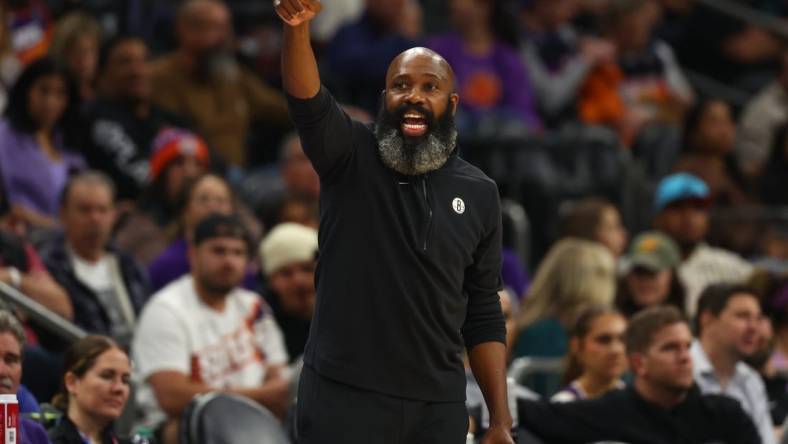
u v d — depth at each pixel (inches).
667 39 1827.0
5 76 1304.1
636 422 912.9
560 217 1309.1
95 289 1021.2
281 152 1407.5
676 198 1306.6
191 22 1369.3
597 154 1419.8
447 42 1508.4
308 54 588.1
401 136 604.7
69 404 803.4
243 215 1187.9
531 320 1118.4
